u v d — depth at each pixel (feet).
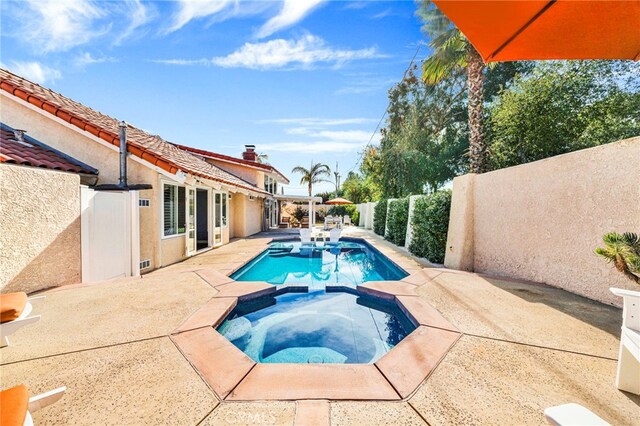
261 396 8.66
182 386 9.12
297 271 33.94
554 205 20.01
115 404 8.28
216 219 43.78
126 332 12.92
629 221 15.44
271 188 87.61
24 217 17.67
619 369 8.93
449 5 6.90
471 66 35.42
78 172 25.02
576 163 18.40
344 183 145.59
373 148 84.79
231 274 25.89
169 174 26.63
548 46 8.13
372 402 8.44
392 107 69.51
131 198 24.34
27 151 23.86
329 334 16.66
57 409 8.05
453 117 63.98
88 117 30.50
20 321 8.13
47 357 10.77
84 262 21.29
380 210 63.57
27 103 26.68
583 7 6.77
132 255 24.26
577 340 12.26
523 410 8.07
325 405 8.30
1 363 10.34
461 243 27.76
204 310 15.69
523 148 38.99
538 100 36.27
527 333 12.96
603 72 35.58
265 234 64.75
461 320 14.44
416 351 11.35
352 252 46.24
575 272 18.54
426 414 7.95
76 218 20.81
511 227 23.62
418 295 18.61
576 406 5.21
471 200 27.94
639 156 15.02
